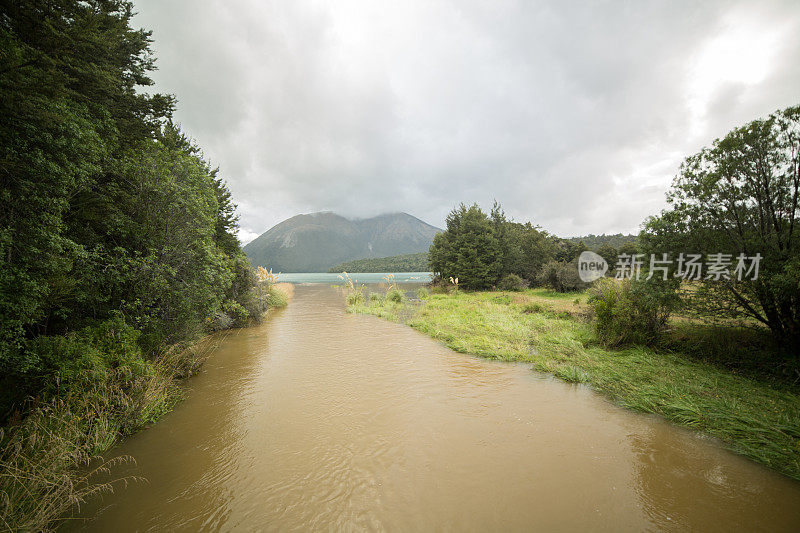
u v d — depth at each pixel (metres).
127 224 7.45
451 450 4.46
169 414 5.63
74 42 5.56
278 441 4.73
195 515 3.30
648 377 6.80
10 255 4.53
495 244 28.58
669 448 4.49
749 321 8.23
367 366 8.29
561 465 4.10
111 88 6.84
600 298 11.66
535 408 5.81
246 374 7.71
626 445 4.57
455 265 28.91
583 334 10.30
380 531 3.05
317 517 3.25
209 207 9.20
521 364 8.45
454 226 33.56
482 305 17.84
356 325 14.30
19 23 5.02
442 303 19.50
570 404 5.98
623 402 5.94
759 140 7.22
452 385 6.95
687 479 3.81
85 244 6.67
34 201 4.75
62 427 4.21
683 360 7.73
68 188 5.51
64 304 6.32
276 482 3.81
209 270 8.63
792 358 6.90
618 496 3.53
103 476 3.94
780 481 3.76
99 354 5.45
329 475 3.94
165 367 6.85
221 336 11.98
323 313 18.42
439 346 10.40
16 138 4.45
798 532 3.02
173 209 8.16
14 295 4.38
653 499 3.48
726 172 7.63
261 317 15.29
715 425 4.90
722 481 3.78
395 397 6.30
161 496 3.59
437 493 3.58
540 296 21.45
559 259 30.31
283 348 10.16
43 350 4.91
